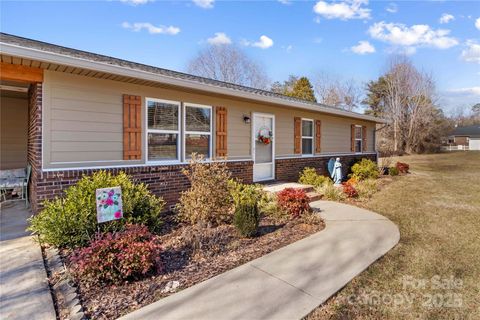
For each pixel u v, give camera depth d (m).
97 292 2.83
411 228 5.19
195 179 5.15
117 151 5.62
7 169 7.94
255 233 4.58
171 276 3.18
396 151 30.09
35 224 3.95
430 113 31.33
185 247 4.00
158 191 6.08
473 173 15.02
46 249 3.90
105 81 5.43
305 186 8.30
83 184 4.29
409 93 31.06
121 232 3.56
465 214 6.28
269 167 9.25
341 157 12.84
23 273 3.21
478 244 4.38
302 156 10.62
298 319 2.44
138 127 5.89
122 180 4.64
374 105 34.75
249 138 8.46
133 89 5.81
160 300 2.70
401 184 10.85
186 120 6.76
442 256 3.90
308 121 11.02
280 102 8.50
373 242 4.38
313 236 4.64
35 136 5.06
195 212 4.89
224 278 3.15
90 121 5.27
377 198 8.09
